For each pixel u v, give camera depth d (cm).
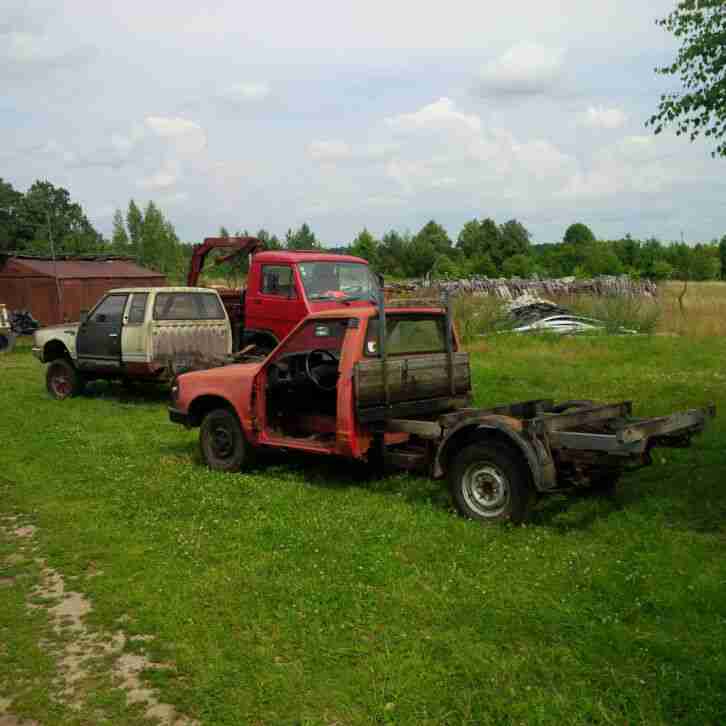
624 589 470
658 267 4812
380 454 701
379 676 389
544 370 1395
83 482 788
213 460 830
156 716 371
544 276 5325
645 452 627
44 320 2616
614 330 1978
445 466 640
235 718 363
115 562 562
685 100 963
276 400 800
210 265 2012
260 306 1297
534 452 572
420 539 576
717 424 872
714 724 335
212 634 442
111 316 1282
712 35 927
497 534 579
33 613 486
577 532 581
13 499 734
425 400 746
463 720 350
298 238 5550
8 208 5294
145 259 5941
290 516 649
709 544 538
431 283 2948
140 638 450
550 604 457
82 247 5694
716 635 407
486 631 429
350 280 1307
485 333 1972
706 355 1518
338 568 527
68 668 420
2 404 1295
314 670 400
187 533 617
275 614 463
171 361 1174
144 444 965
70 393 1352
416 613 456
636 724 339
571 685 372
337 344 738
